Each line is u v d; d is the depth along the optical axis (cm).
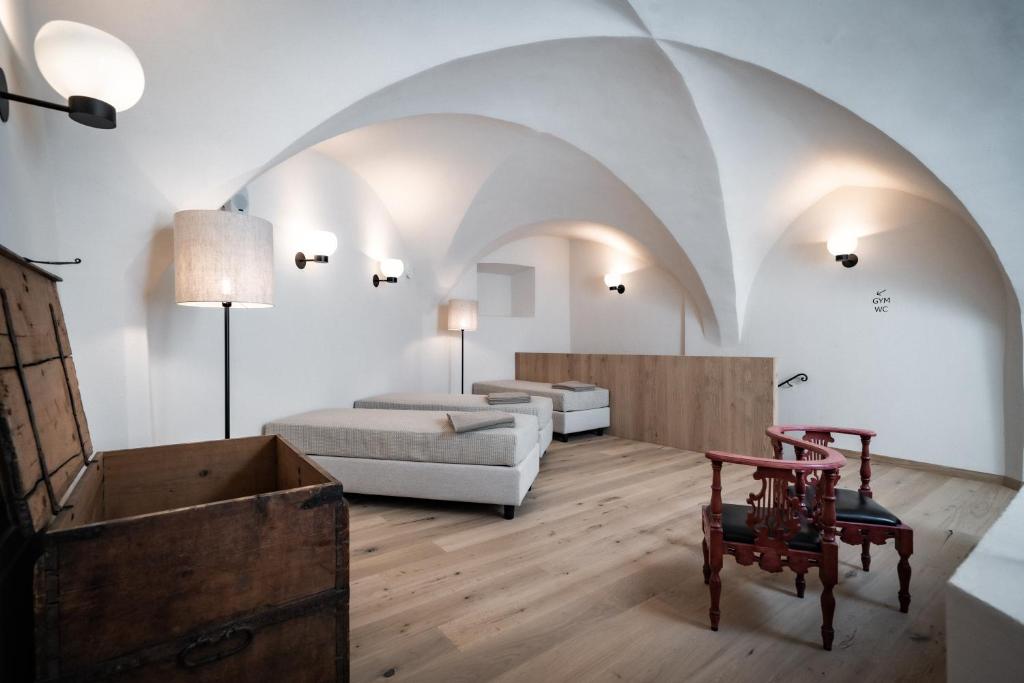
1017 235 289
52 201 176
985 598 68
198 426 262
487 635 160
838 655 151
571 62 278
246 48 202
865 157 334
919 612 176
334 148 359
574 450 442
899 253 397
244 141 217
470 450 269
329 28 210
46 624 79
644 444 469
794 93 285
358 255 409
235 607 95
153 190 204
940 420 375
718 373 422
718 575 165
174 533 89
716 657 150
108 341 197
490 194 439
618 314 661
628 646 155
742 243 445
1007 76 242
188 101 202
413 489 274
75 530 81
